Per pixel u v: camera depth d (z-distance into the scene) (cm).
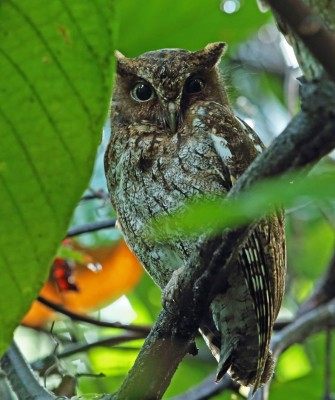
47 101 264
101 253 974
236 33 752
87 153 263
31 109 264
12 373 725
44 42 262
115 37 259
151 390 564
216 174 798
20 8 259
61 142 263
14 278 262
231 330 788
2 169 263
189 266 507
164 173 807
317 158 327
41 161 264
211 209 205
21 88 263
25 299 262
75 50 260
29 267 263
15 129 264
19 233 263
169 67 884
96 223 936
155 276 846
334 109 310
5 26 261
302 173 331
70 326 1006
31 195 263
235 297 778
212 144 812
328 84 310
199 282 512
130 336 972
